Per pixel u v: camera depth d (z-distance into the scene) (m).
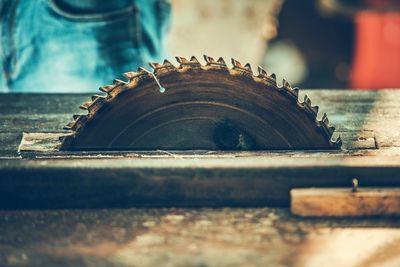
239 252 1.19
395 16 2.59
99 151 1.34
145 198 1.28
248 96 1.33
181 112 1.34
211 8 2.93
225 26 2.96
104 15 1.57
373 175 1.27
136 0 1.58
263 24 2.97
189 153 1.33
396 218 1.25
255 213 1.27
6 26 1.57
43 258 1.19
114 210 1.28
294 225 1.25
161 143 1.35
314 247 1.20
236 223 1.25
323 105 1.49
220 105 1.34
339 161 1.28
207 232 1.23
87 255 1.19
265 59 3.00
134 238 1.22
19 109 1.48
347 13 2.71
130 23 1.58
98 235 1.23
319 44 2.98
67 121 1.44
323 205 1.26
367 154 1.34
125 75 1.33
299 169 1.27
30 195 1.28
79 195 1.28
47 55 1.59
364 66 2.73
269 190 1.28
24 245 1.21
